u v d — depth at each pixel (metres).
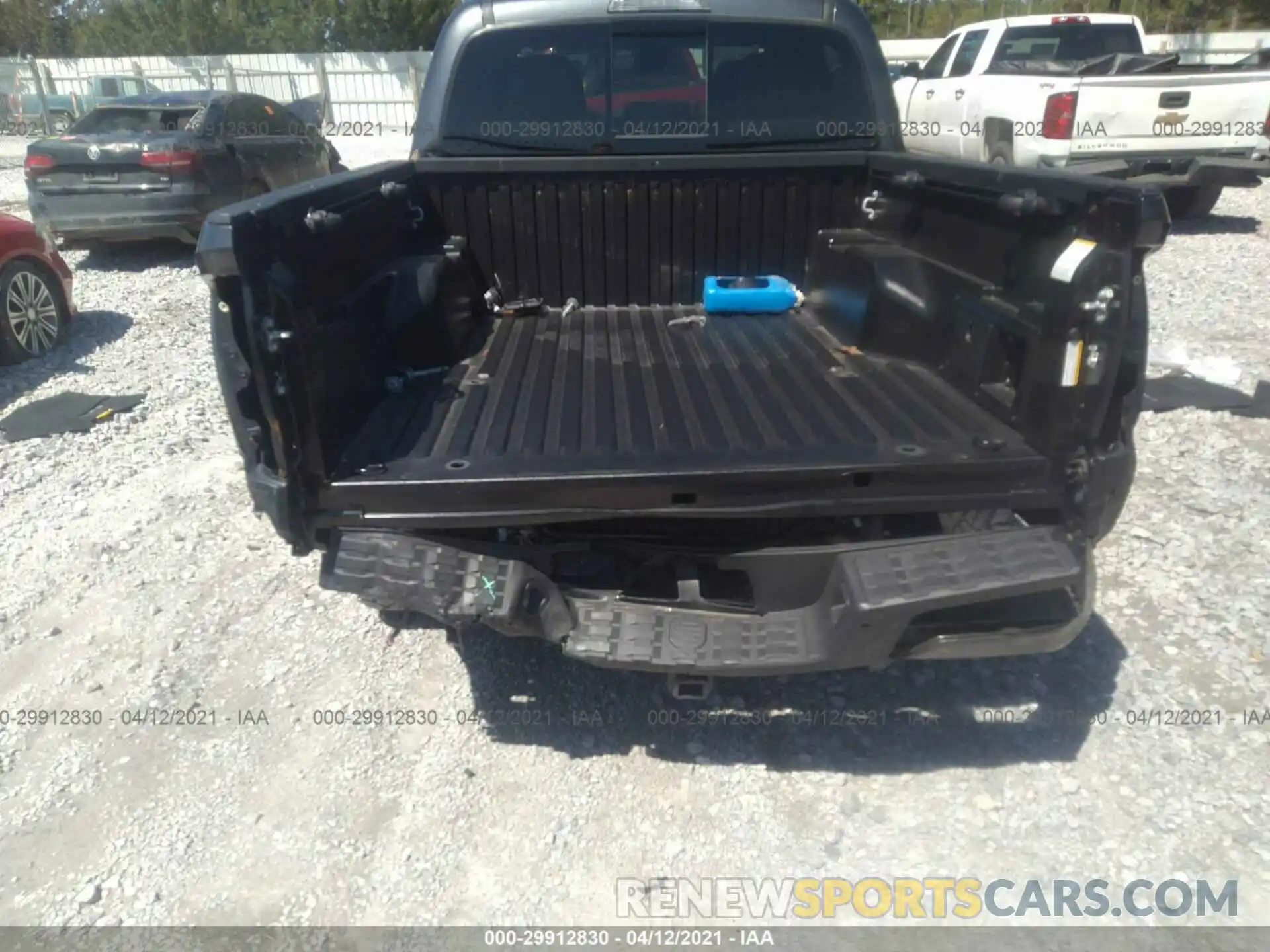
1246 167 8.73
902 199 3.67
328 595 3.90
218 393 6.38
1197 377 5.74
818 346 3.70
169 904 2.56
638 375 3.37
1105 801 2.76
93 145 9.12
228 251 2.15
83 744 3.13
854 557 2.49
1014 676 3.26
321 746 3.08
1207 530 4.07
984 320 2.87
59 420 5.82
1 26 38.19
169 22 32.16
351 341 2.90
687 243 4.17
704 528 2.70
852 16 3.97
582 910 2.50
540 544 2.64
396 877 2.61
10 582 4.07
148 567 4.14
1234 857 2.57
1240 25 25.61
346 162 17.95
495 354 3.64
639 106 4.01
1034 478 2.51
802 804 2.80
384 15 28.61
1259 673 3.23
